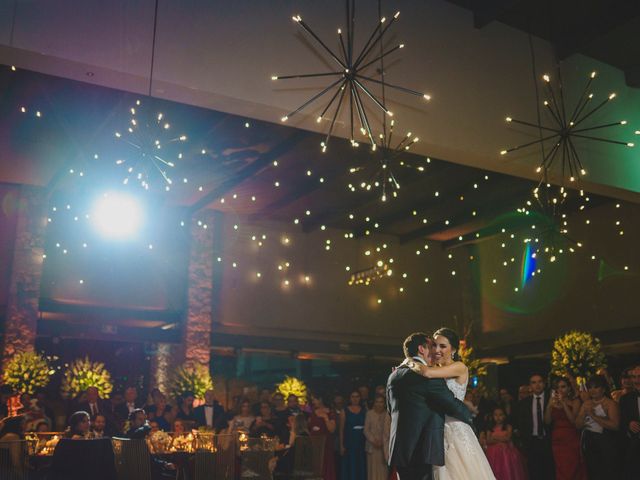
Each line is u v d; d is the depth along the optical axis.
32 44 5.88
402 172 10.88
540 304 13.58
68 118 8.67
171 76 6.52
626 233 12.11
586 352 7.91
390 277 14.70
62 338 11.53
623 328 11.90
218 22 6.93
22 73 7.60
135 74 6.33
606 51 9.82
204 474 5.95
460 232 14.63
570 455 6.99
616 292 12.14
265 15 7.25
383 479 8.80
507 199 12.44
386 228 14.29
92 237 11.46
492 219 13.39
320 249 14.00
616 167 9.72
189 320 11.96
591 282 12.61
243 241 13.11
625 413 6.57
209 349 12.05
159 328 12.01
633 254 11.93
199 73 6.68
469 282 15.35
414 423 4.00
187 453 6.42
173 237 12.22
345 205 12.73
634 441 6.41
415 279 15.01
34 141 9.91
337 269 14.09
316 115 7.28
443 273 15.43
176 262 12.19
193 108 8.21
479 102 8.62
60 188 10.83
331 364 14.70
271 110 7.11
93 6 6.25
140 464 5.69
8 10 5.84
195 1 6.85
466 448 4.10
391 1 8.23
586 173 9.36
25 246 10.69
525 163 8.87
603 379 6.99
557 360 8.05
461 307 15.33
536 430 7.54
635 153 10.02
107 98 8.02
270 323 13.05
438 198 12.47
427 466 3.98
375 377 14.73
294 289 13.48
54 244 11.10
